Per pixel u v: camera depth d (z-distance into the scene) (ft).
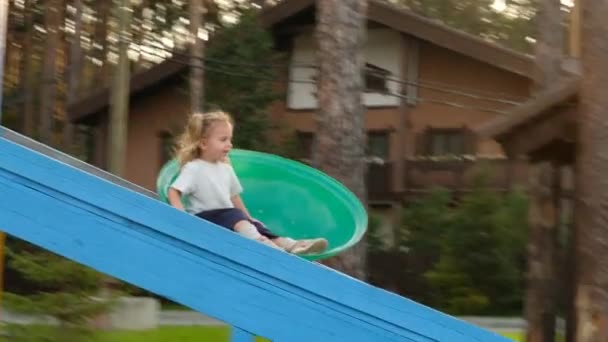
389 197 87.97
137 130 90.02
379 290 14.46
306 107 87.30
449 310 76.23
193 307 14.16
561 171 36.99
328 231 24.62
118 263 14.14
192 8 74.90
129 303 46.39
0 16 17.33
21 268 29.35
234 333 14.26
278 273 14.29
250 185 25.29
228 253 14.25
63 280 28.94
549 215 36.58
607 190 23.73
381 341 14.38
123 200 14.19
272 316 14.25
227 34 79.20
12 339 27.84
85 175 14.21
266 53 79.25
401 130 87.30
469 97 84.79
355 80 44.24
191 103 74.13
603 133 23.86
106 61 127.34
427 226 79.87
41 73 116.47
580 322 23.98
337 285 14.38
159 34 129.18
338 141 43.83
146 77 86.07
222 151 21.67
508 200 77.30
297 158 79.71
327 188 24.90
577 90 27.22
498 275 75.41
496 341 14.53
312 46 86.22
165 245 14.20
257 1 111.55
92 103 88.22
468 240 76.13
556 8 48.39
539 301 36.11
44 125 101.04
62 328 28.94
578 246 25.07
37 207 14.15
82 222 14.16
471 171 82.23
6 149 14.17
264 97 77.97
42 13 120.78
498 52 82.23
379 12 84.58
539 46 48.65
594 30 24.16
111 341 34.35
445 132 87.30
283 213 25.12
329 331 14.30
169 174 22.13
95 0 129.18
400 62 86.53
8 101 115.65
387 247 81.41
